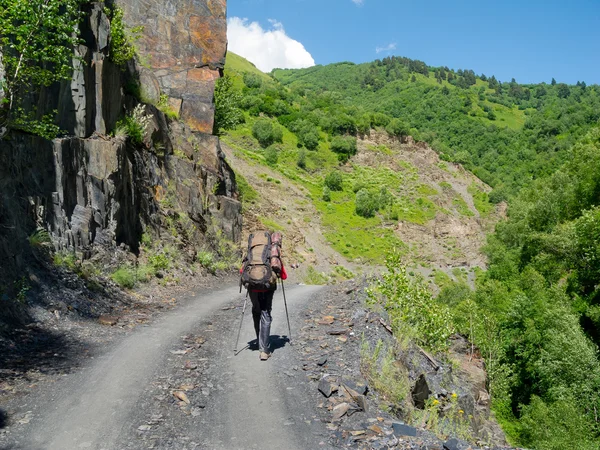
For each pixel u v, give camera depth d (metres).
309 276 54.75
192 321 8.73
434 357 8.12
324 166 123.19
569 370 27.00
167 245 16.81
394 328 7.78
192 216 20.77
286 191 99.44
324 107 151.75
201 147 25.27
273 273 6.00
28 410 4.29
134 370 5.56
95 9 14.77
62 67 10.11
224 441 3.88
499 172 192.38
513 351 34.22
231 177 31.56
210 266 18.86
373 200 107.31
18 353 5.96
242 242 28.67
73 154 11.84
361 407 4.56
